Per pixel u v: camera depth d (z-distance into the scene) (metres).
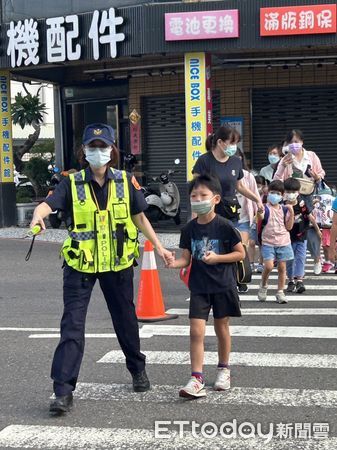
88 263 5.04
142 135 18.75
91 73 18.91
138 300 8.02
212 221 5.34
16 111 24.52
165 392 5.43
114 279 5.20
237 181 7.61
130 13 14.22
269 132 17.58
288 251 8.68
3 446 4.46
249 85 17.50
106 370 6.06
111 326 7.74
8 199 17.17
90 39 14.64
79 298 5.10
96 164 4.99
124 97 19.09
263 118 17.59
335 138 17.17
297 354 6.37
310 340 6.86
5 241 15.32
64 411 4.95
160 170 18.64
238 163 7.44
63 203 5.07
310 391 5.36
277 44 13.64
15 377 5.95
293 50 16.47
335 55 16.41
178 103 18.20
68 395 5.00
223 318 5.39
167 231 15.80
